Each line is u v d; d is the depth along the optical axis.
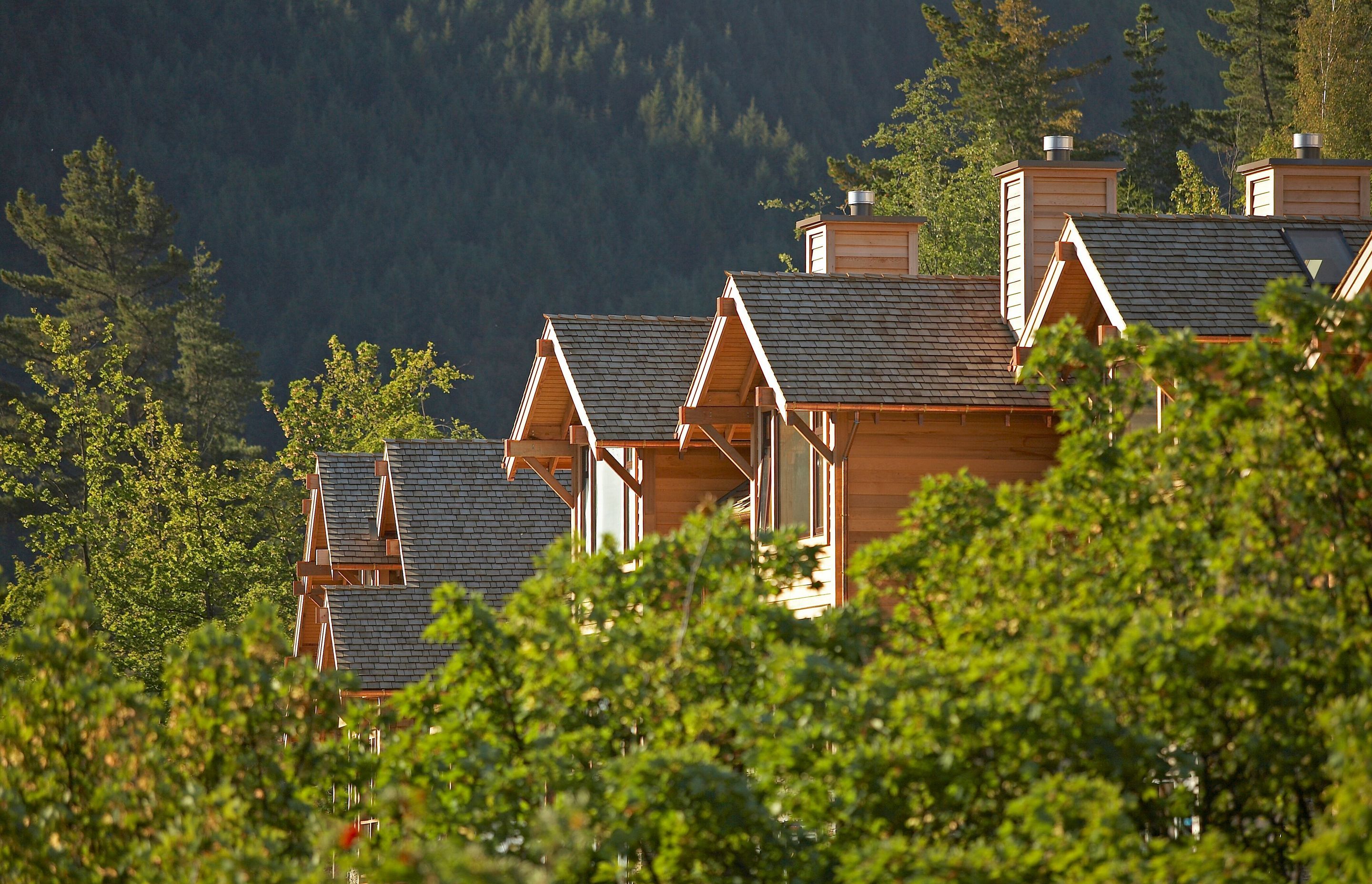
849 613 40.50
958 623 36.59
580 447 99.19
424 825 36.56
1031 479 73.19
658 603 41.38
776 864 34.81
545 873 28.16
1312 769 33.41
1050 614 34.19
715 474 86.44
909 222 96.38
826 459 71.62
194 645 39.47
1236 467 36.47
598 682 37.78
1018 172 79.81
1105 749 32.34
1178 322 63.44
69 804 37.47
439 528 120.00
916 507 40.66
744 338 78.44
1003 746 32.16
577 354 88.00
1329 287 64.69
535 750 37.44
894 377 72.12
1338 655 32.25
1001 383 73.06
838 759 32.34
